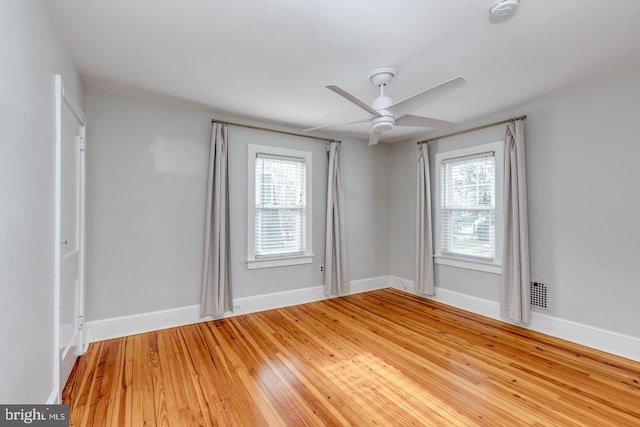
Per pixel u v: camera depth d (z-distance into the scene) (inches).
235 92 121.0
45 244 67.1
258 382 91.5
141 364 101.5
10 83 50.9
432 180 178.1
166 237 133.6
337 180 180.4
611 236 110.0
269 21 75.5
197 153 140.6
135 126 127.0
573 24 76.4
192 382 91.1
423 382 91.7
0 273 47.7
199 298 140.9
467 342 120.0
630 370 97.9
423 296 184.2
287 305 165.6
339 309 160.7
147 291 129.6
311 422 74.1
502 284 138.2
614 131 109.2
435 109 138.3
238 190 151.3
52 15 72.3
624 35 81.3
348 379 93.4
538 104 129.4
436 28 78.0
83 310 110.3
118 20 75.5
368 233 198.7
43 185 65.8
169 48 88.7
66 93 85.3
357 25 77.0
